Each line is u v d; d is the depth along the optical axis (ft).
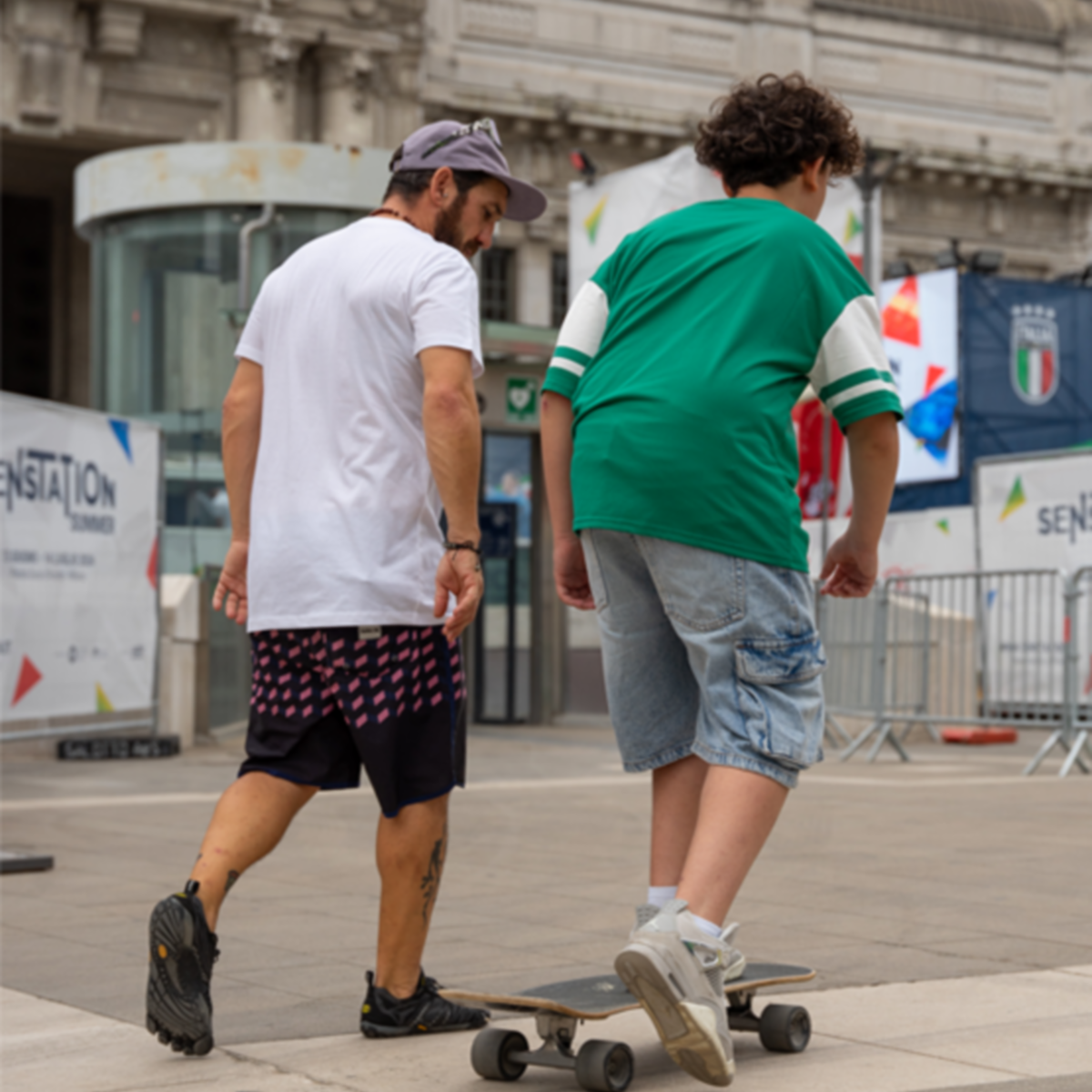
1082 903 26.63
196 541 84.23
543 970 21.09
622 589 16.12
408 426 17.90
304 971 21.53
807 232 15.93
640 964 13.44
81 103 147.02
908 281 131.23
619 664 16.40
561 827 39.11
